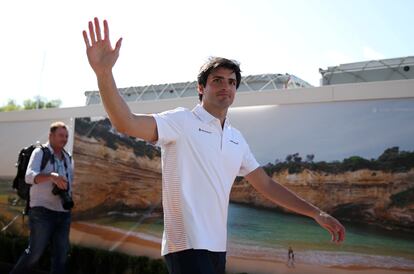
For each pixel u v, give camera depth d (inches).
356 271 201.9
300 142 223.1
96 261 273.6
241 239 233.9
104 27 86.7
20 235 333.1
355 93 211.2
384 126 203.3
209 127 98.3
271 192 120.9
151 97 355.9
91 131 302.2
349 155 210.2
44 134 332.8
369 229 202.1
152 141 94.5
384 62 249.8
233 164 101.9
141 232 268.5
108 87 85.6
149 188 269.0
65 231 215.2
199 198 94.0
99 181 293.6
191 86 336.5
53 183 209.0
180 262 92.2
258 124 235.6
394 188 198.4
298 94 225.9
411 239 191.9
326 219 115.6
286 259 219.3
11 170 347.3
